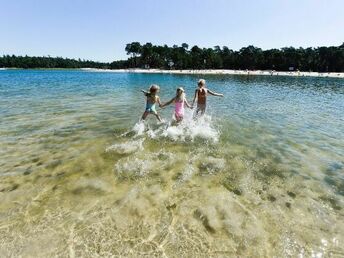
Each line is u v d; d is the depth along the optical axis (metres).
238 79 48.34
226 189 4.66
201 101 9.81
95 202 4.17
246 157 6.19
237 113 11.80
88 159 5.85
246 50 104.75
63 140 7.23
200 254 3.18
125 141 7.14
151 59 123.00
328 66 92.44
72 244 3.28
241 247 3.29
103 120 9.74
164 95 18.97
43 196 4.34
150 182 4.84
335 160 6.15
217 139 7.49
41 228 3.56
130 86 27.92
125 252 3.18
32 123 9.21
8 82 32.81
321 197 4.49
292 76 68.56
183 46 121.75
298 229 3.64
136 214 3.89
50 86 26.61
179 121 9.17
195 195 4.43
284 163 5.90
